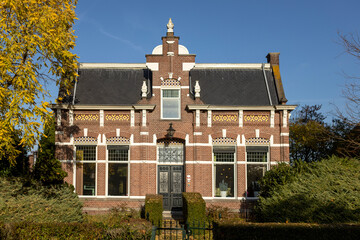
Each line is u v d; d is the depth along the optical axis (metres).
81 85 20.19
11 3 13.72
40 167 16.70
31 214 12.49
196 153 18.75
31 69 14.50
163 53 19.44
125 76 20.83
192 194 16.73
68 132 18.83
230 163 19.00
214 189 18.88
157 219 14.70
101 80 20.56
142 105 18.69
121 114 19.03
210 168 18.81
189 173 18.72
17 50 14.10
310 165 15.61
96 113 19.02
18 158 17.19
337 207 11.65
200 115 19.03
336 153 24.38
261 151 19.00
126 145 18.86
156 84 19.30
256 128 19.06
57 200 14.67
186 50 19.88
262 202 14.82
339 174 13.68
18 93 13.88
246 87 20.28
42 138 18.00
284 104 19.05
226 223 10.16
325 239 9.62
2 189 13.58
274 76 20.62
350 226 9.67
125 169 18.86
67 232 10.23
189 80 20.59
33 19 14.29
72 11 16.12
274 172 16.48
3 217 11.78
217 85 20.38
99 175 18.67
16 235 10.01
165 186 19.12
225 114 19.11
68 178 18.55
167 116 19.23
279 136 19.03
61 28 15.58
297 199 12.79
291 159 30.64
